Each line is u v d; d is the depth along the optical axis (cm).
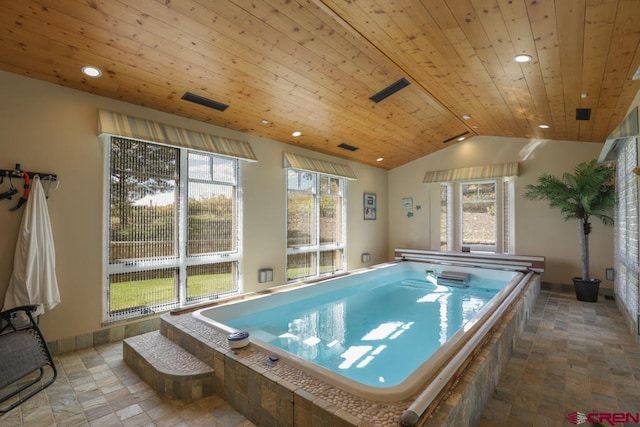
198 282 420
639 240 321
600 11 212
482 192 668
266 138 509
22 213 291
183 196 403
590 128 469
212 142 427
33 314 282
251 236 481
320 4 253
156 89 340
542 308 460
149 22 254
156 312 378
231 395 225
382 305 490
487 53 299
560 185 509
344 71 360
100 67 295
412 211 745
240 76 340
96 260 335
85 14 238
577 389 241
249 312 395
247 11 257
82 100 329
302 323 410
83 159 327
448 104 464
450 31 271
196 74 325
